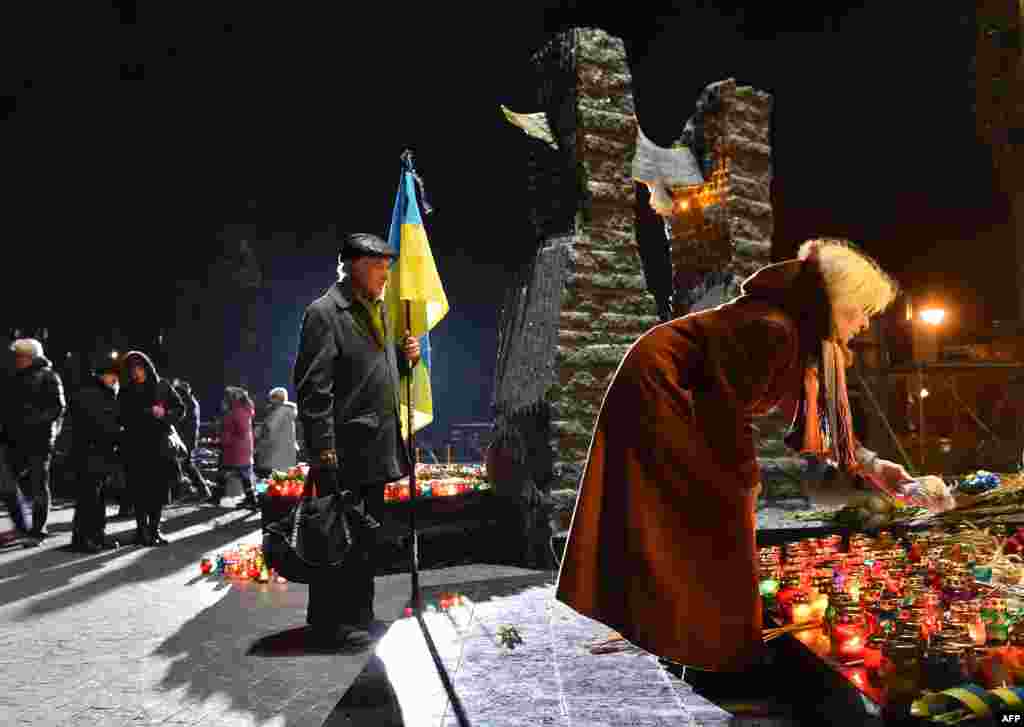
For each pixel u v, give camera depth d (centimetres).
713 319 271
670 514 260
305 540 480
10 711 404
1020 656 216
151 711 402
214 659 493
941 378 1452
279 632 559
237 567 777
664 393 265
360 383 502
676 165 827
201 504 1504
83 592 713
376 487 515
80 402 950
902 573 342
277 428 1386
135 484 987
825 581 323
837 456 285
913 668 210
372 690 309
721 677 298
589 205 718
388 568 730
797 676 275
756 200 841
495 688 307
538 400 702
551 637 386
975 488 454
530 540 707
